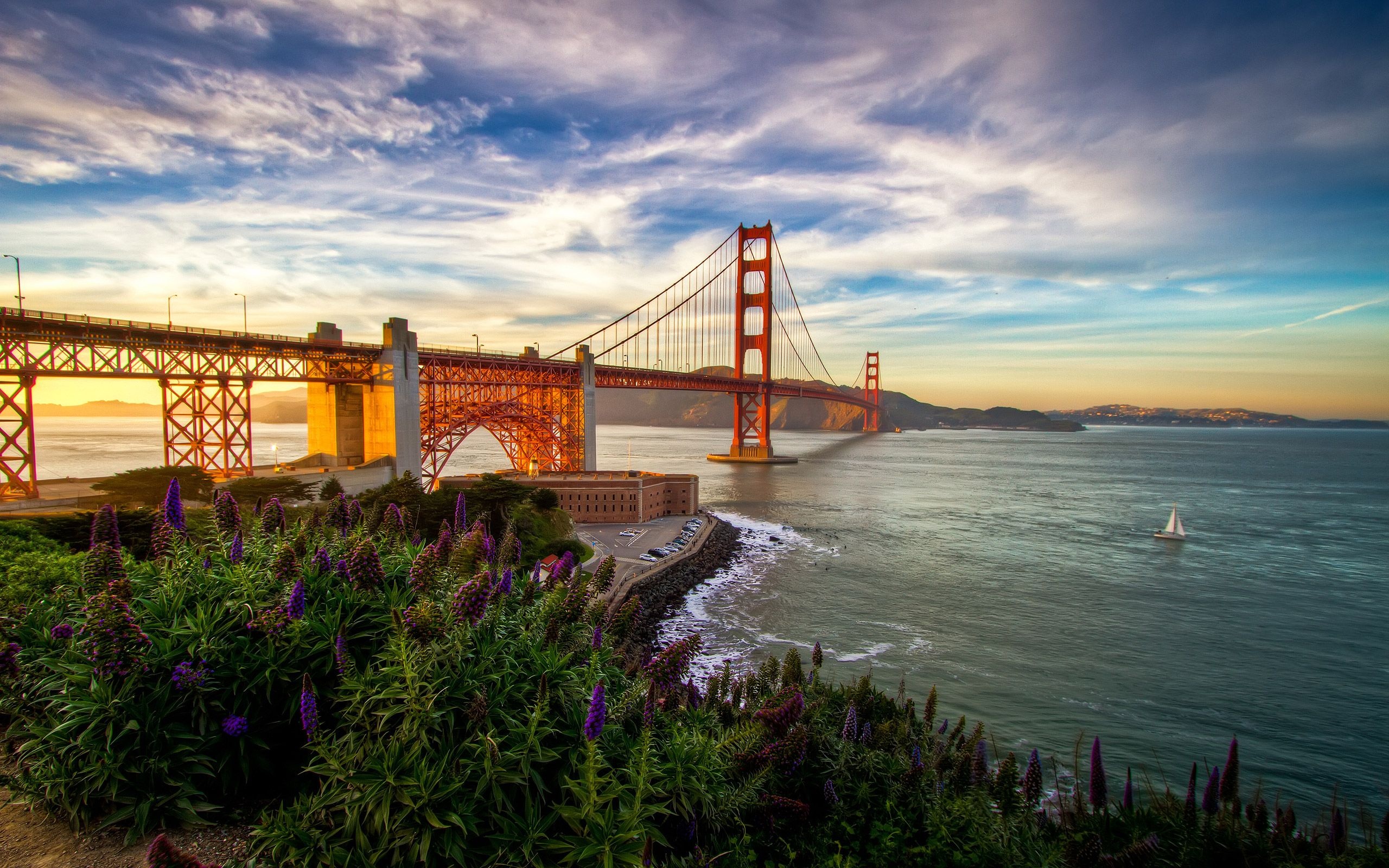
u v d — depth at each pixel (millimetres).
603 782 6508
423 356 84625
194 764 7051
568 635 8781
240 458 66062
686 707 10180
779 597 63188
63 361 52594
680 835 7355
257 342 65812
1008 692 44188
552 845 6199
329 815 6473
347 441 76812
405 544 10258
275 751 7562
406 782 6199
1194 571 78875
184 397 62344
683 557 71625
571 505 90188
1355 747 38469
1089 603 64812
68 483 54500
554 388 110562
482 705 6613
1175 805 10953
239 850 6574
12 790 7387
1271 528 109562
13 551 16828
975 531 102688
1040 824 10625
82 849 6625
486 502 62219
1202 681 47062
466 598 7078
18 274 50062
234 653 7566
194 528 22594
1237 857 9562
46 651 8203
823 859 7957
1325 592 70688
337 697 7223
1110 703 43156
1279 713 42469
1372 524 115125
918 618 58438
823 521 107625
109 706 6918
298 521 10492
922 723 14133
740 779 8242
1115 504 136000
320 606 8055
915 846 8617
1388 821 11062
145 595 8211
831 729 11289
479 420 96000
